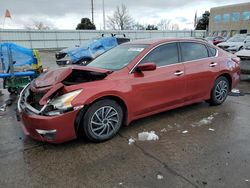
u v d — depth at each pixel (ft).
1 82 28.58
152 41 14.11
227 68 16.72
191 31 125.59
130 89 12.12
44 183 8.78
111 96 11.65
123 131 12.98
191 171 9.25
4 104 18.60
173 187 8.36
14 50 21.26
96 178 8.99
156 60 13.39
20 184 8.74
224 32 144.46
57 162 10.10
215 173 9.08
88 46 38.65
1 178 9.08
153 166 9.66
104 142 11.76
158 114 15.43
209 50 16.20
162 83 13.28
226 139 11.87
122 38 41.81
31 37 92.02
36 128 10.50
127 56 13.38
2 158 10.46
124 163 9.93
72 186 8.58
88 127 11.17
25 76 21.80
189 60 14.82
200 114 15.43
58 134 10.43
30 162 10.13
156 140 11.90
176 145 11.35
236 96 19.97
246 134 12.41
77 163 9.99
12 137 12.55
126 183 8.66
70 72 11.81
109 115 11.84
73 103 10.48
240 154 10.41
